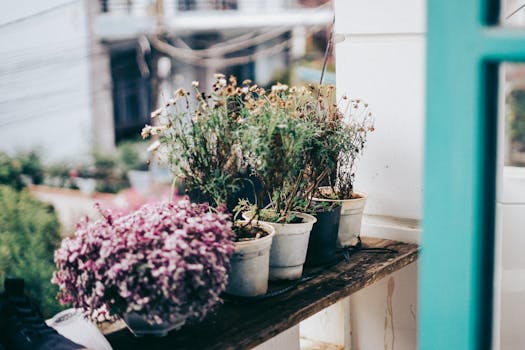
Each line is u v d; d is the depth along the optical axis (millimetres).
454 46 871
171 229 1469
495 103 882
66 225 10102
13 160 13547
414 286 2227
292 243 1779
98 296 1396
